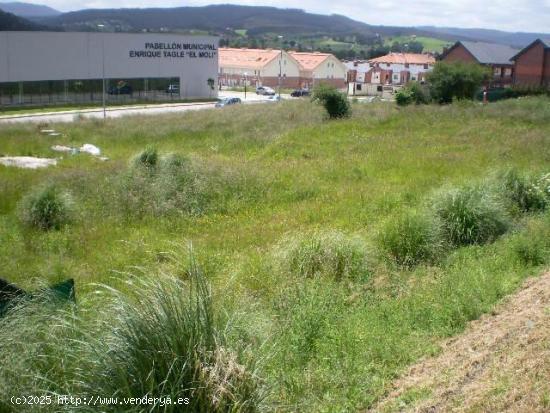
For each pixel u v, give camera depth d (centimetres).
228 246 978
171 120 3033
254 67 8606
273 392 434
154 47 5841
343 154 1864
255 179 1425
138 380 391
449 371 498
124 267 864
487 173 1359
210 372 384
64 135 2520
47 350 441
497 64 6450
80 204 1227
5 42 4838
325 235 844
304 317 595
